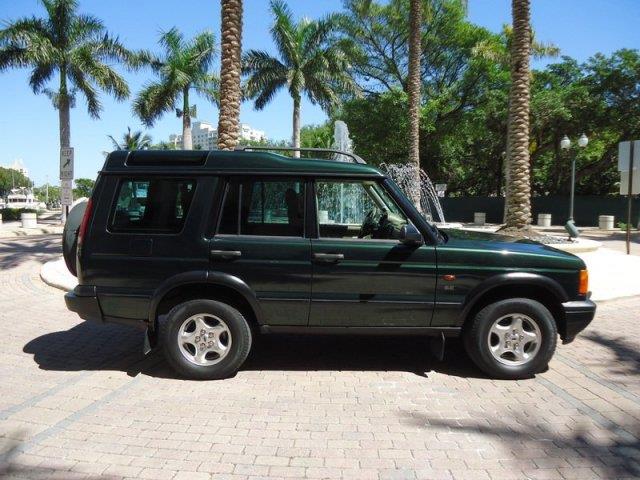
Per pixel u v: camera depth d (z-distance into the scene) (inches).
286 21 1259.8
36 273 445.7
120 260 192.7
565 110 1263.5
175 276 190.2
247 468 134.9
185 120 1439.5
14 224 1254.9
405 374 206.4
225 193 193.0
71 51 1176.2
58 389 187.9
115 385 192.4
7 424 159.0
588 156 1520.7
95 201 195.3
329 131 1823.3
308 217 192.5
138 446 146.1
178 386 191.6
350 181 194.5
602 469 135.0
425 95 1530.5
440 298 191.5
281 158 195.9
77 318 294.4
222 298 197.6
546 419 164.9
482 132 1465.3
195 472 132.9
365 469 134.6
